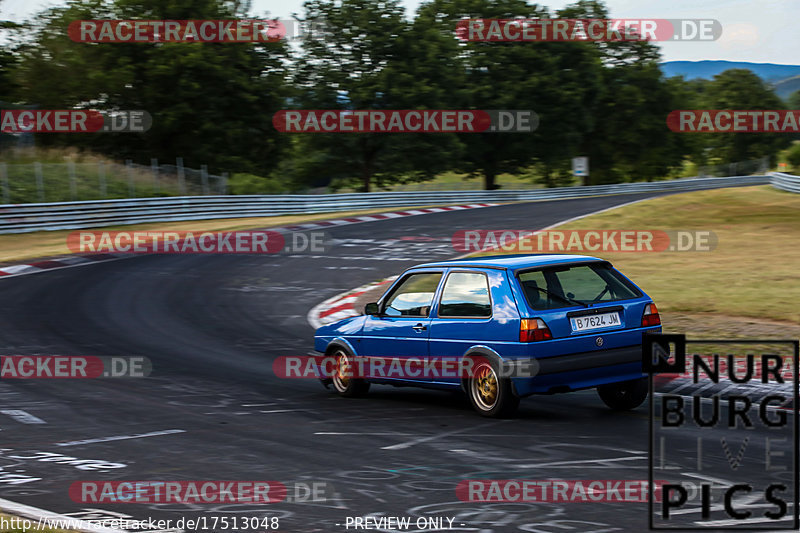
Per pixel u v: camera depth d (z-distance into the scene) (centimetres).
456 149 15988
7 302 4394
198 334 3550
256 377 2722
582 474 1510
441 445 1775
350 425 2009
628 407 2098
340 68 15325
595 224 7538
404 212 10069
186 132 13025
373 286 4847
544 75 16950
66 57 12938
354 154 15925
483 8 17375
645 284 4344
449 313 2153
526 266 2055
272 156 14275
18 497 1457
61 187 9494
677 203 9356
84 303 4375
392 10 15275
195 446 1823
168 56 12469
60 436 1944
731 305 3594
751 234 6519
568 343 1964
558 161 18062
